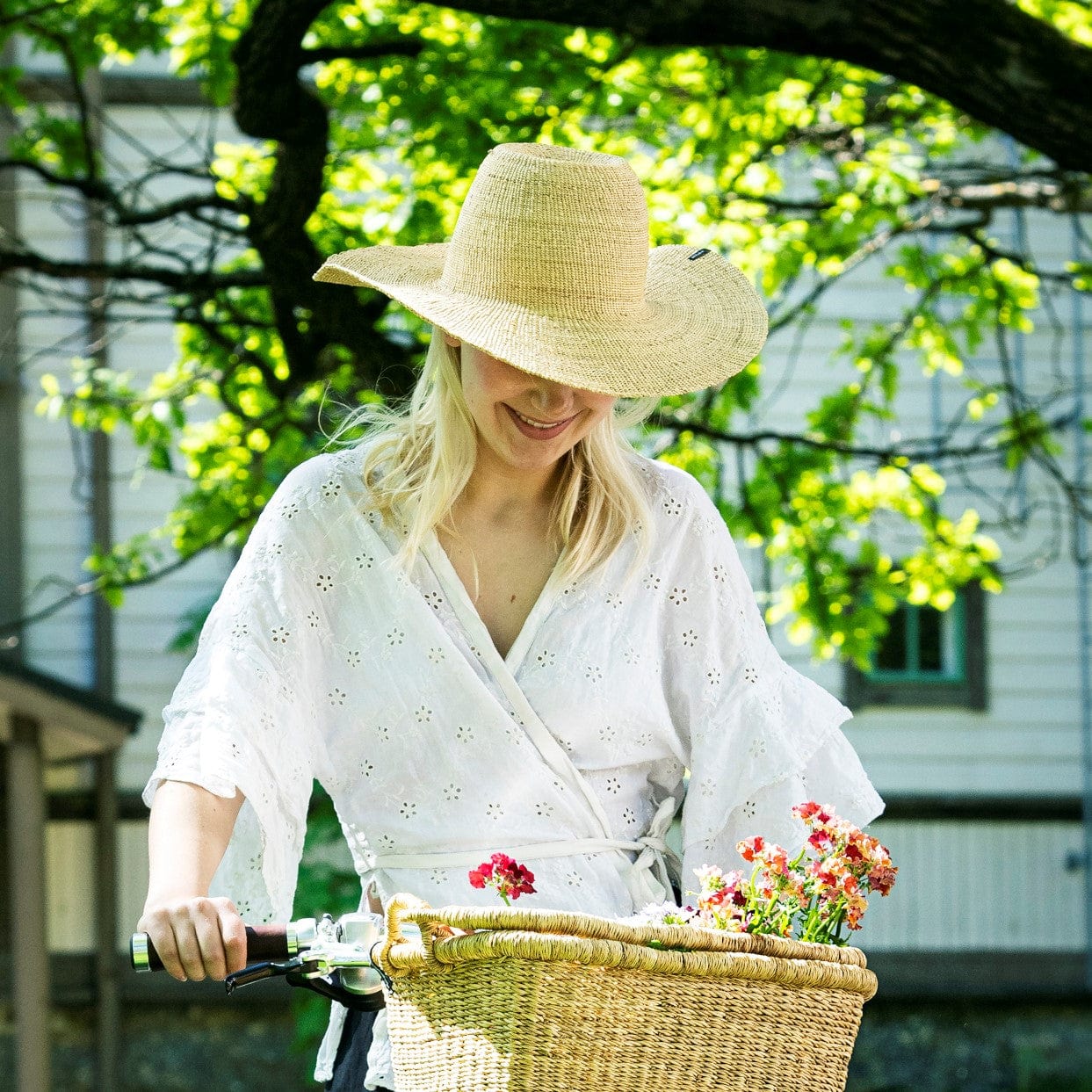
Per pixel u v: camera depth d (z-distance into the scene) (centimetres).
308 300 845
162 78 1667
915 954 1677
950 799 1686
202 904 296
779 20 684
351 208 1038
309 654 367
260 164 1095
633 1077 281
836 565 1117
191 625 1677
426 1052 290
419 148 934
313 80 1502
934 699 1697
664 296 377
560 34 886
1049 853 1686
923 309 1148
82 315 1039
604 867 367
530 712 365
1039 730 1695
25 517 1650
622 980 279
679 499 393
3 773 1625
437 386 370
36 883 1365
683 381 346
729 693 393
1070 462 1677
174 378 1154
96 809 1642
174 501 1672
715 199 995
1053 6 943
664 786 394
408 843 362
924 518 1141
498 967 277
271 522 374
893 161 1042
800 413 1669
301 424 979
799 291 1669
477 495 376
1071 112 671
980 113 689
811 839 321
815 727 399
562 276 350
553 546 380
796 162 1292
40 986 1355
